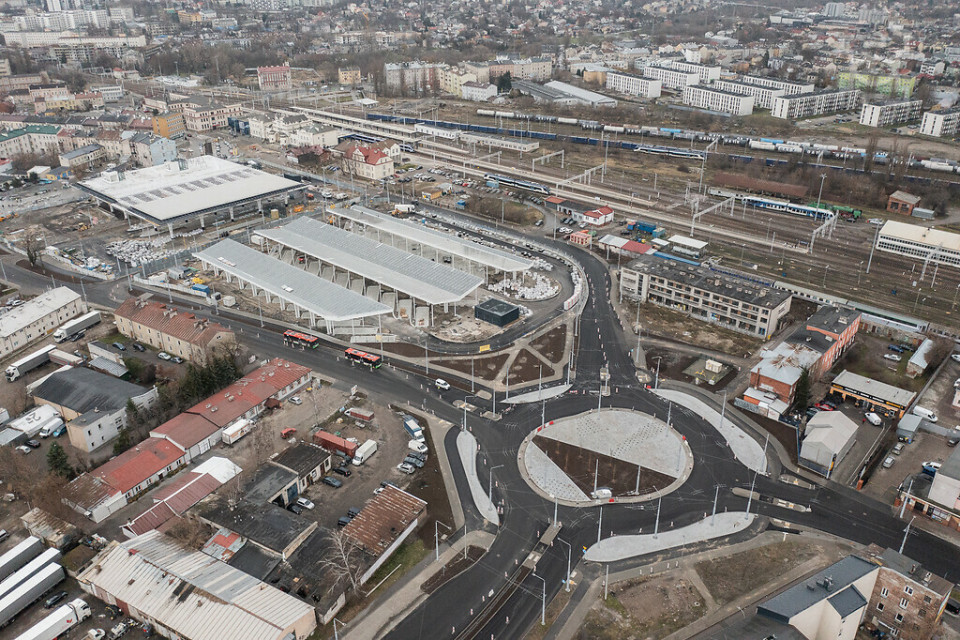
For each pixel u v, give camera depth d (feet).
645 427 579.48
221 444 560.61
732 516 487.61
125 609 411.75
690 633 400.26
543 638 399.03
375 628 404.16
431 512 490.49
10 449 528.22
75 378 611.47
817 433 538.06
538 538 469.57
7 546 462.60
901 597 398.62
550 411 600.39
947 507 476.54
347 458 538.47
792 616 369.91
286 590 414.21
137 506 496.23
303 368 638.53
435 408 604.08
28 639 383.04
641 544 464.65
